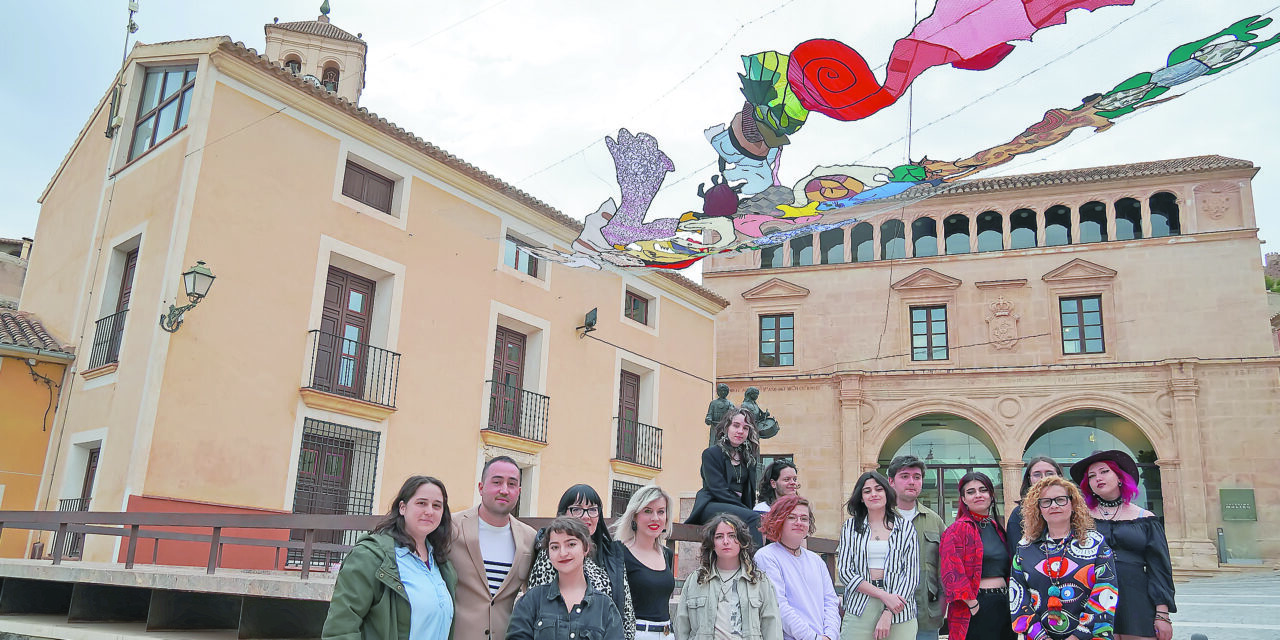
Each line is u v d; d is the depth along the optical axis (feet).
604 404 60.13
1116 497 17.58
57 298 47.91
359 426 44.73
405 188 49.32
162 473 37.19
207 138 40.91
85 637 23.02
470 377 51.06
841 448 81.87
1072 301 80.12
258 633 21.44
